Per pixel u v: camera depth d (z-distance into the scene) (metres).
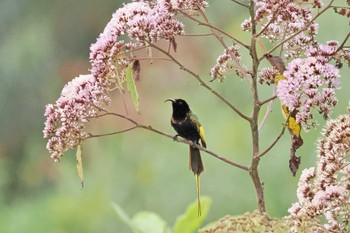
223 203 15.80
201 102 17.16
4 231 19.14
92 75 6.83
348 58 6.55
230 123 16.03
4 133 26.81
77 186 19.39
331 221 6.34
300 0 6.77
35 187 23.44
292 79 6.26
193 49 20.05
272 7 6.71
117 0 28.42
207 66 19.78
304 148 14.34
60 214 18.80
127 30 6.79
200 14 6.84
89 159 19.95
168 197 16.98
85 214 18.58
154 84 19.45
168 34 6.73
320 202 6.30
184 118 8.40
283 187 14.84
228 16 21.08
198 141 8.44
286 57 6.91
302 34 6.88
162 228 7.38
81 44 28.25
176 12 6.82
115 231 18.28
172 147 17.41
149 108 18.95
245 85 16.56
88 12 28.28
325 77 6.24
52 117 6.89
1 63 27.33
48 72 27.36
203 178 16.00
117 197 18.19
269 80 6.68
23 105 27.05
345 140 6.30
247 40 16.14
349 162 6.45
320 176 6.37
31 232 19.06
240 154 15.71
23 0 28.14
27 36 27.56
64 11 28.25
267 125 15.20
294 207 6.39
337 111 14.18
